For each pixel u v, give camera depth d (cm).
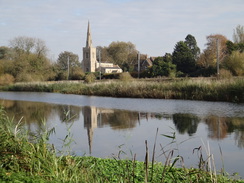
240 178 479
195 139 766
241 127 901
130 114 1284
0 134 499
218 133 826
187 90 1977
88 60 8856
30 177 339
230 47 4434
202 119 1083
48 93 3231
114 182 416
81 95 2714
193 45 6694
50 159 430
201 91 1859
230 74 2492
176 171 456
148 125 992
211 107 1429
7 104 1892
